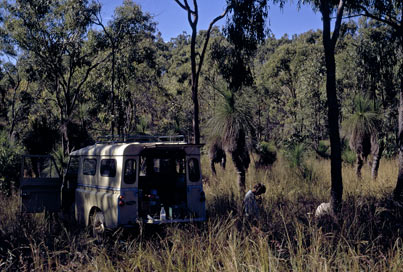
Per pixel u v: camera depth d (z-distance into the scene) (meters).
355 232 7.13
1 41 26.23
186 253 6.38
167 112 30.66
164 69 68.06
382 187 12.57
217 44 16.80
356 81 24.31
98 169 8.80
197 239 6.71
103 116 24.80
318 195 12.02
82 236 7.98
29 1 24.09
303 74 34.09
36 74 27.98
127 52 25.56
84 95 28.27
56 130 17.47
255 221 7.80
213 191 12.39
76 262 6.24
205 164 20.95
